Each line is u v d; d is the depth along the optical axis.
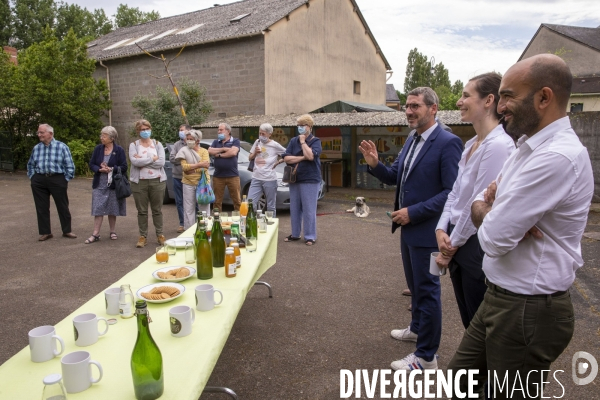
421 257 2.96
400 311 4.18
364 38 19.34
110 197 6.63
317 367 3.21
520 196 1.64
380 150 12.55
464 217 2.38
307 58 16.23
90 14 38.31
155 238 6.94
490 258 1.86
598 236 6.99
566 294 1.75
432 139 2.97
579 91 19.31
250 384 2.99
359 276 5.18
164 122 14.45
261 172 6.97
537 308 1.72
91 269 5.45
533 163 1.64
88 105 17.12
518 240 1.68
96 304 2.51
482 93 2.47
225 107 15.52
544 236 1.69
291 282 4.96
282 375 3.11
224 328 2.21
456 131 10.74
